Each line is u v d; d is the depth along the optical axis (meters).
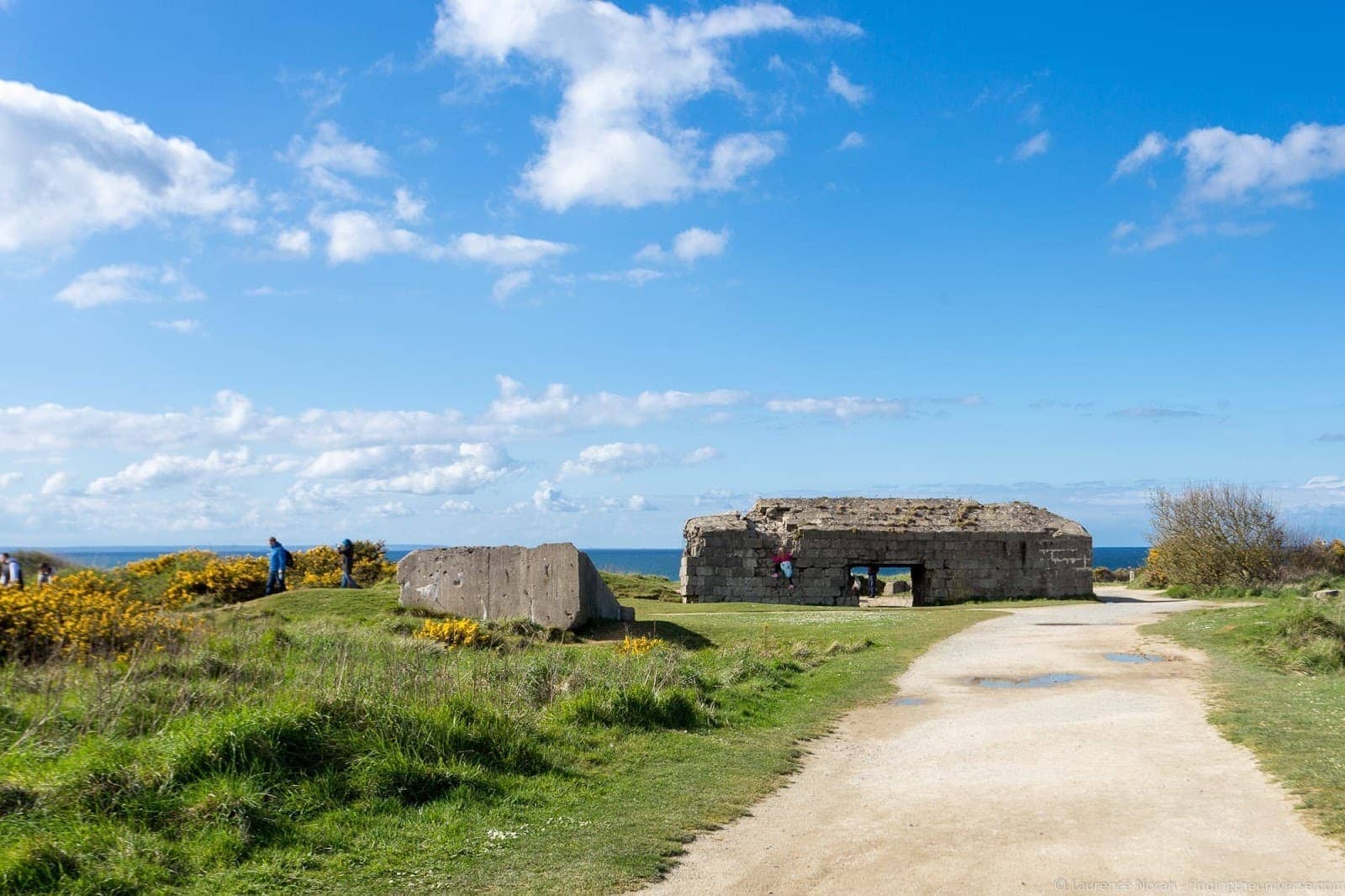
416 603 28.38
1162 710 15.06
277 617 24.56
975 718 15.23
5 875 7.16
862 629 28.36
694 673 17.58
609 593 29.12
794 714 15.92
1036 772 11.74
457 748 11.15
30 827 7.96
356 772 9.96
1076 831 9.42
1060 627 27.94
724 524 48.12
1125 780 11.19
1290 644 19.92
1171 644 22.75
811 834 9.62
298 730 10.00
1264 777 10.93
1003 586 48.84
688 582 47.16
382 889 7.89
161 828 8.41
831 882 8.27
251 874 7.92
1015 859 8.70
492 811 9.91
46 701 11.08
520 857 8.73
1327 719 13.49
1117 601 45.00
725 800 10.76
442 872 8.31
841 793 11.19
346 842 8.78
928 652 22.88
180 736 9.62
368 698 11.50
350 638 19.75
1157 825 9.49
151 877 7.61
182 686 12.41
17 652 16.06
